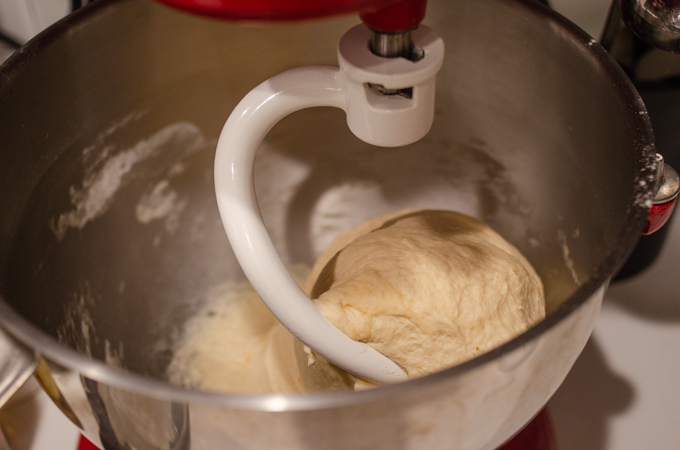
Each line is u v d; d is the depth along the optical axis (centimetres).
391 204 70
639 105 43
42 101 48
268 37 57
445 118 62
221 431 32
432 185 68
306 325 43
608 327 68
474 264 56
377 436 33
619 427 60
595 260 50
